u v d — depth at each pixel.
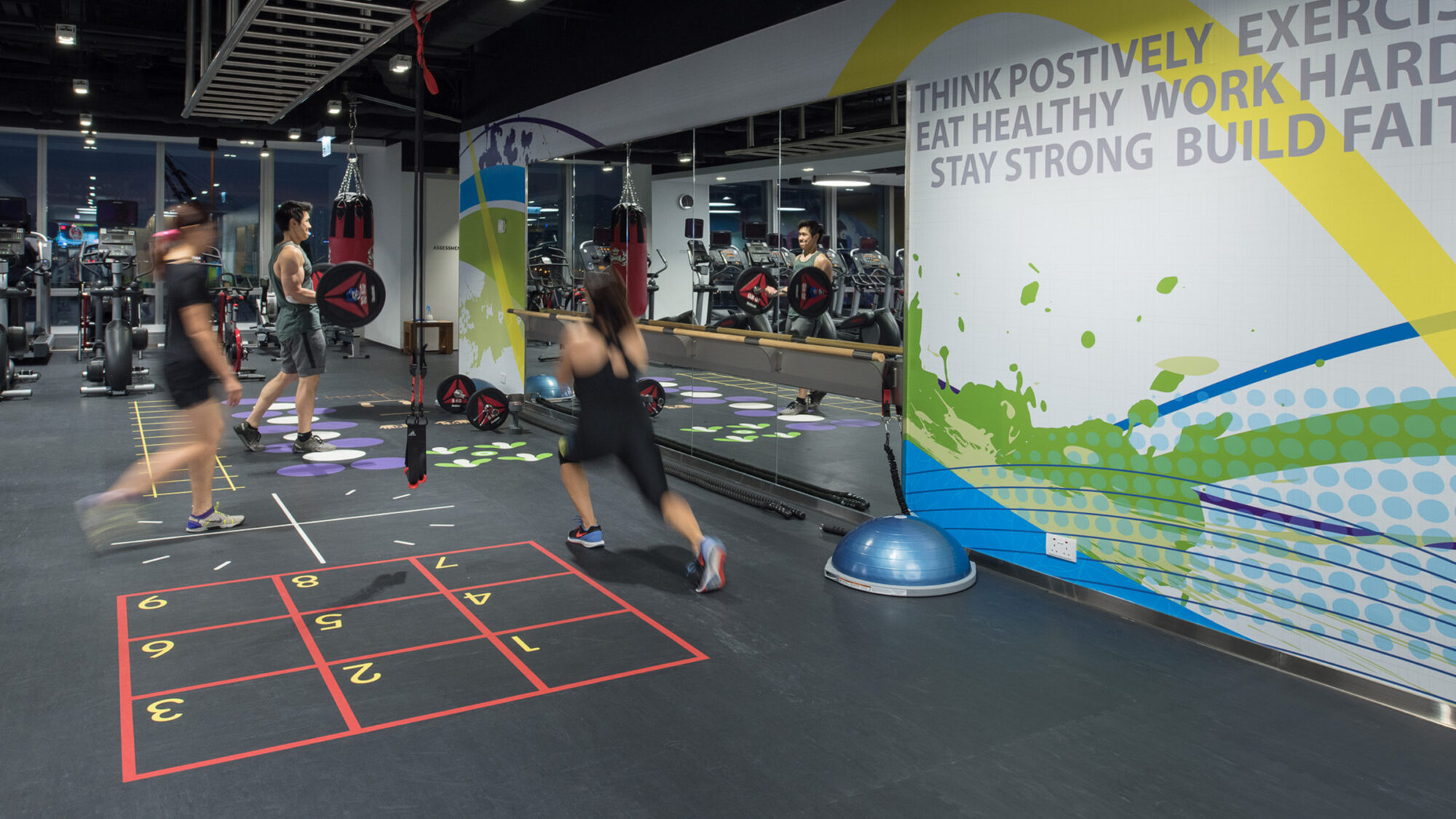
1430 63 2.87
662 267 6.71
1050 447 4.14
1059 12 3.96
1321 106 3.13
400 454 6.91
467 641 3.52
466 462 6.71
